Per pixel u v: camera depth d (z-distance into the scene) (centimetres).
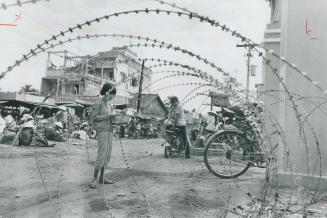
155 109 3478
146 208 421
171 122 1055
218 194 502
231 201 457
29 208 413
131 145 1802
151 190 531
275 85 846
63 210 407
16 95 2056
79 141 1767
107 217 381
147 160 966
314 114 570
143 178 643
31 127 1338
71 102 2323
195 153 1118
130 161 938
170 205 439
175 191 525
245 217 368
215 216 388
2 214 384
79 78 2317
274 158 348
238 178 657
